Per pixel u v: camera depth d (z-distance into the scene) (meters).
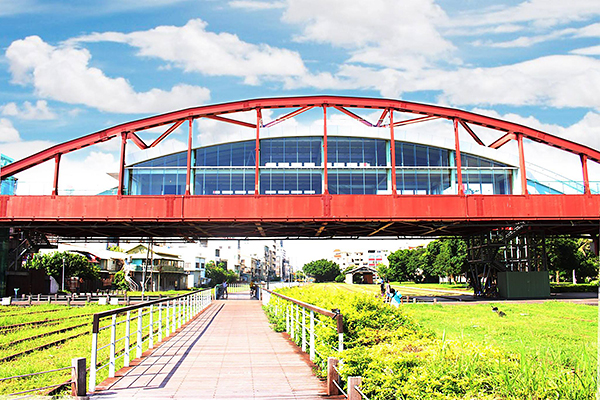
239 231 40.28
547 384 5.19
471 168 44.66
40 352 13.94
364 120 36.81
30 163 35.06
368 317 9.91
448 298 38.78
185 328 18.25
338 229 39.91
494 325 19.98
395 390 5.95
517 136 36.69
